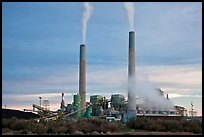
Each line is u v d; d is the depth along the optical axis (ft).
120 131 131.54
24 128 120.67
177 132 127.54
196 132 128.98
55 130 115.55
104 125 134.00
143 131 133.49
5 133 108.88
